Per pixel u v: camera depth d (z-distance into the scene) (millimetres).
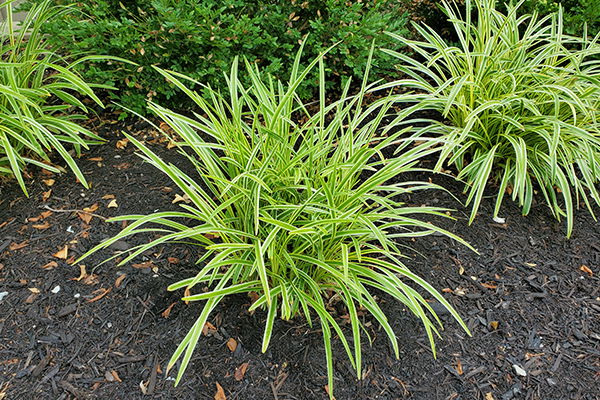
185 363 1852
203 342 2268
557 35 3139
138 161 3117
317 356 2240
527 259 2764
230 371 2176
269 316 1988
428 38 3201
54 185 2943
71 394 2072
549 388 2203
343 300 2453
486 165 2793
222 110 2566
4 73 2885
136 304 2395
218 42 3045
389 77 3805
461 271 2672
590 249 2848
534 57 3266
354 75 3557
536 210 3045
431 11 4098
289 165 2252
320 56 2301
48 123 2928
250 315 2371
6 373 2127
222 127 2479
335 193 2238
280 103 2211
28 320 2311
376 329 2365
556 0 3697
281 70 3324
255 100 3326
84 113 3422
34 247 2604
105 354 2211
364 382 2172
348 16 3186
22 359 2178
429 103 2926
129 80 3270
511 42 3225
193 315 2361
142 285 2465
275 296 2146
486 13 3170
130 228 2111
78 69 3111
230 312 2381
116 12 3252
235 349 2250
